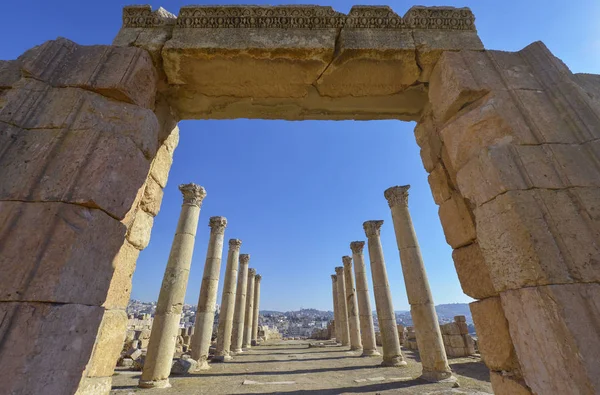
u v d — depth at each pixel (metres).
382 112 4.96
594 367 2.24
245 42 3.78
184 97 4.55
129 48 3.70
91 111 3.19
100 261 2.74
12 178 2.69
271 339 39.00
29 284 2.33
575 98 3.43
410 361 13.38
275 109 4.82
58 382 2.25
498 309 3.37
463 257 4.05
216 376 10.73
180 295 9.64
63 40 3.57
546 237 2.71
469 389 7.61
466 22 4.17
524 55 3.94
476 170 3.26
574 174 3.01
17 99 3.09
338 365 13.27
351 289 20.83
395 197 12.09
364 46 3.83
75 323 2.44
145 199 4.39
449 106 3.77
